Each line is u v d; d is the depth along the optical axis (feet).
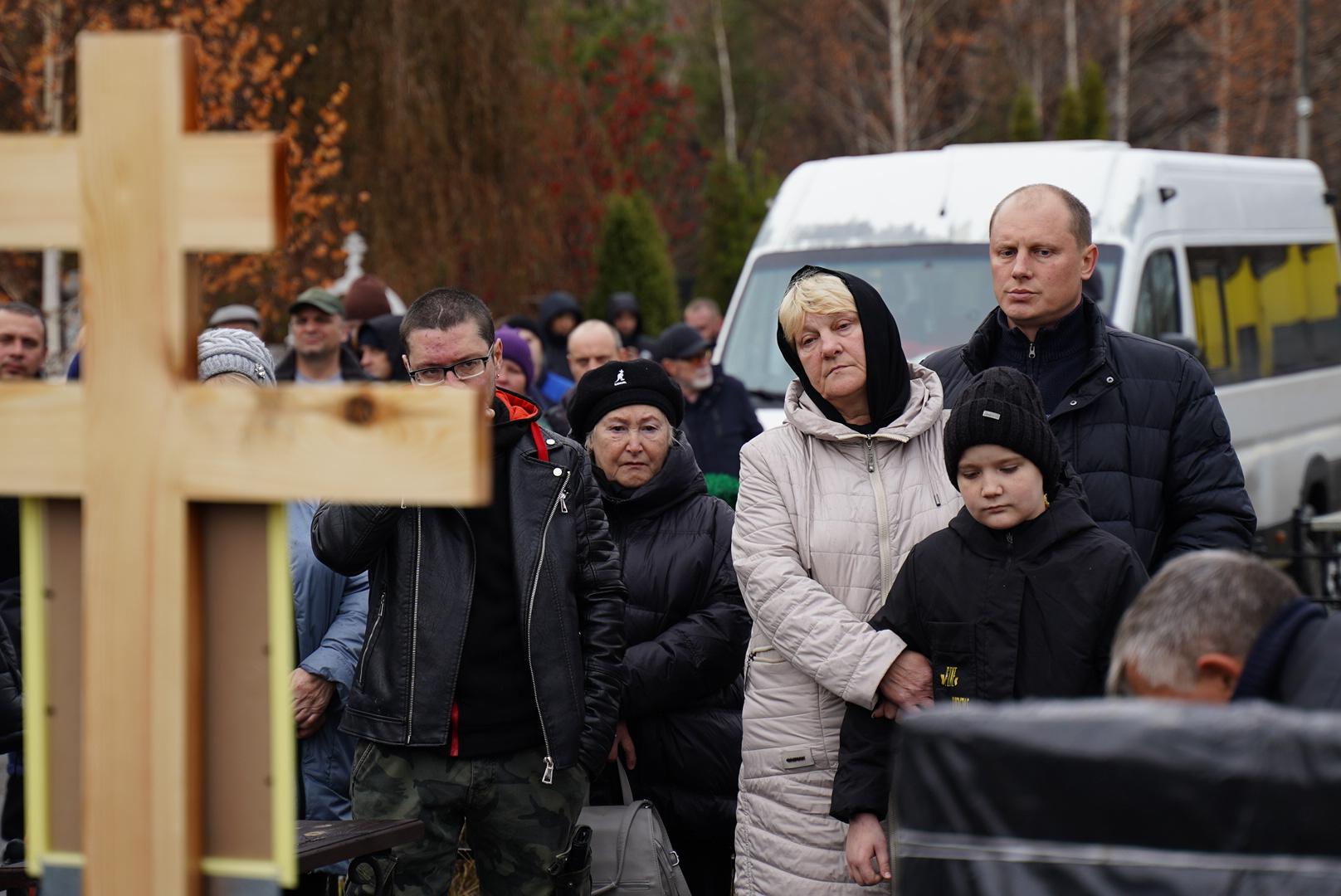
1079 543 15.07
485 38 87.61
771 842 17.16
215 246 9.04
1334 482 51.85
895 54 147.74
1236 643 9.77
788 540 17.22
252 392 9.10
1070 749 7.96
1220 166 46.14
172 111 9.03
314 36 82.58
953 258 39.78
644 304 103.04
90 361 9.20
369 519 16.94
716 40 190.70
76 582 9.72
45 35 61.05
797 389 17.97
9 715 19.40
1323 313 52.54
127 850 9.23
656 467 21.33
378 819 16.89
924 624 15.64
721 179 123.44
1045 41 163.43
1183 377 19.13
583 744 17.70
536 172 96.27
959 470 15.29
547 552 17.51
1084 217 19.31
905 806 8.48
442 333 17.49
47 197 9.14
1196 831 7.73
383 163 83.10
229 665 9.45
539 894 17.81
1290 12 151.64
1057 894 7.94
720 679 20.66
